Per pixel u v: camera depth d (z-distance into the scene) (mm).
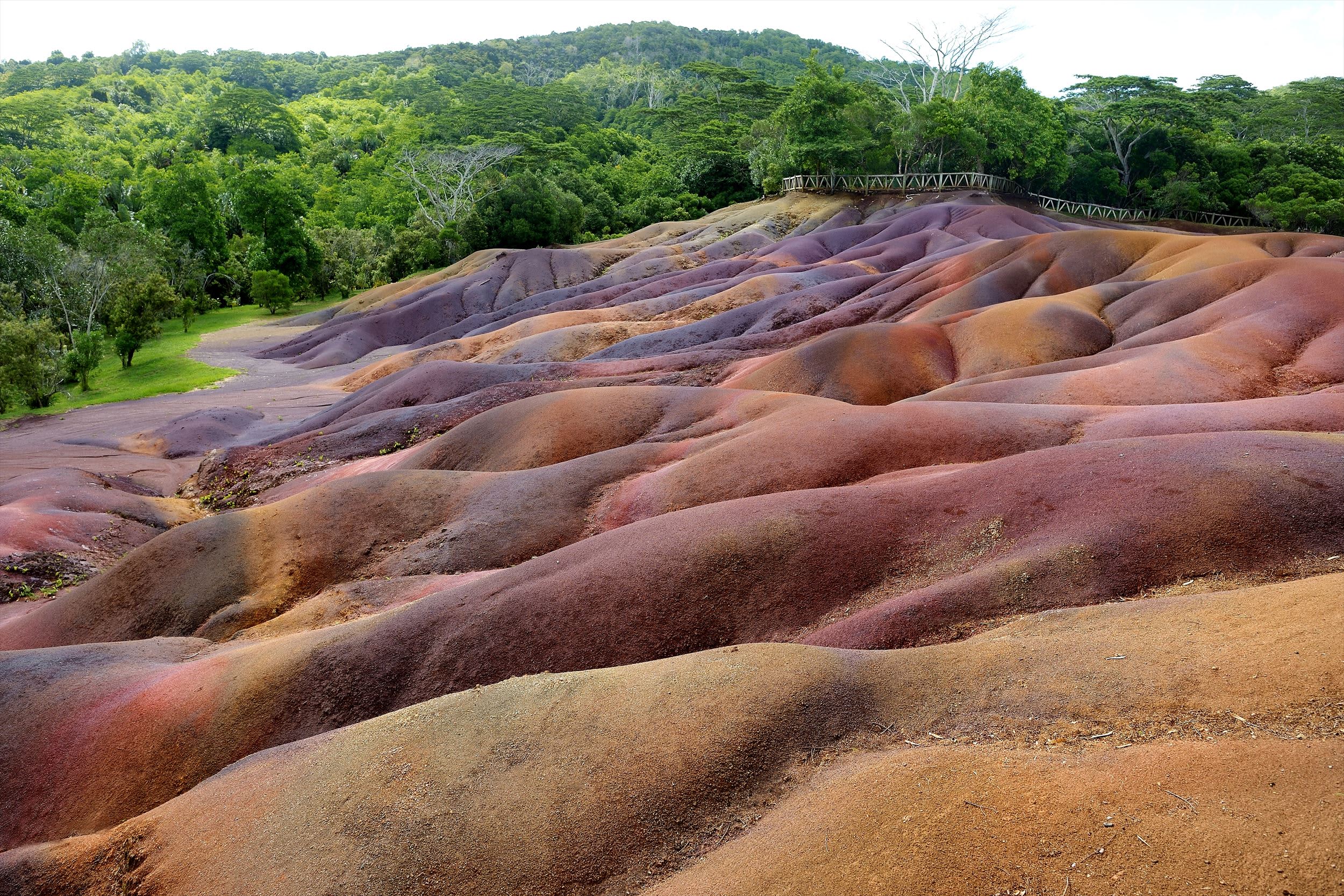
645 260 76125
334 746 11133
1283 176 86688
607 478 23297
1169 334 31922
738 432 24297
